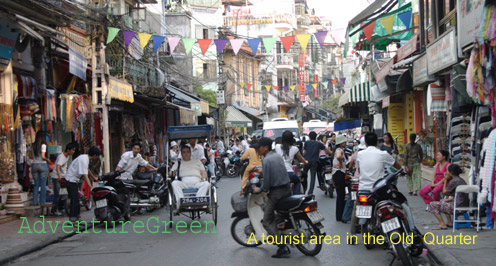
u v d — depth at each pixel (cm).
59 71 1597
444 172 1051
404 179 1973
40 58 1403
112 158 2098
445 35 1226
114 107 1855
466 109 1184
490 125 1049
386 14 1480
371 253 798
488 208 909
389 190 743
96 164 1409
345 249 829
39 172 1258
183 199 1070
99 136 1695
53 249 909
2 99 1190
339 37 1432
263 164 788
